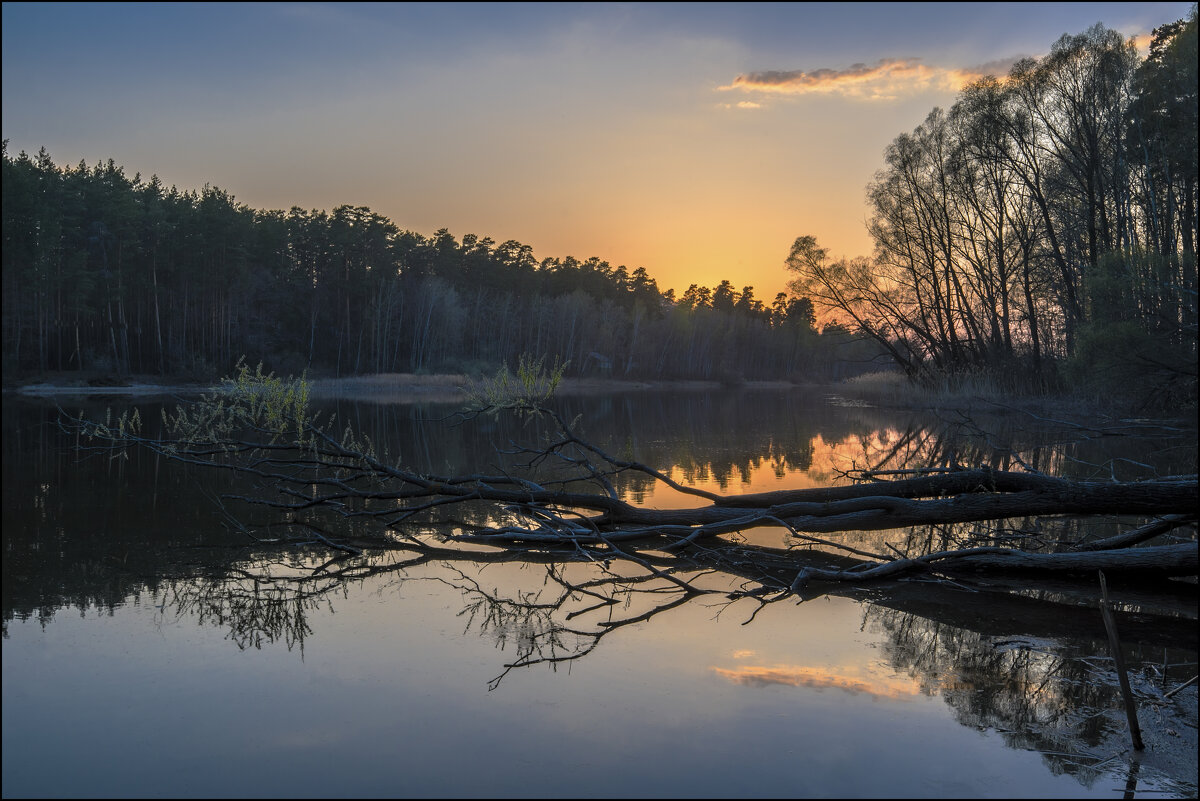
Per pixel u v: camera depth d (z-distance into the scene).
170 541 7.54
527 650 4.61
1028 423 21.84
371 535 8.04
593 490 10.49
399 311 74.44
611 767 3.20
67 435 17.44
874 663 4.47
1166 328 16.56
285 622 5.11
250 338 61.53
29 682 4.06
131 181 64.81
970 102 27.48
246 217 68.50
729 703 3.87
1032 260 28.33
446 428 20.83
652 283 125.81
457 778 3.09
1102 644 4.86
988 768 3.24
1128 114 21.73
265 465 13.23
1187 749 3.42
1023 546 7.83
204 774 3.11
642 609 5.54
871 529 7.97
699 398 46.53
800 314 130.00
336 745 3.37
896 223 32.50
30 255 45.94
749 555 7.46
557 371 9.12
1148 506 6.55
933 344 34.28
